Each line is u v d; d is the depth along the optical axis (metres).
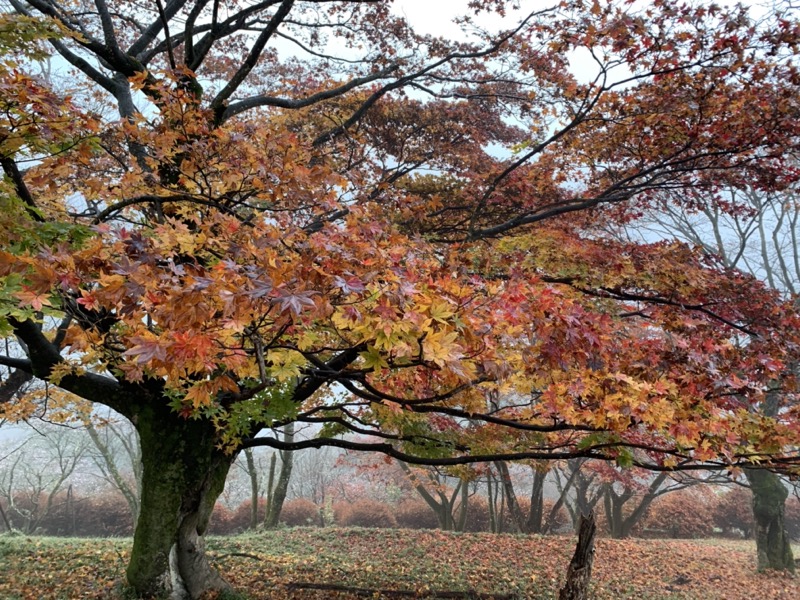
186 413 5.68
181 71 4.89
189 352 2.21
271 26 6.41
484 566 10.59
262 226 3.44
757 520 12.90
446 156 9.88
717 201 8.36
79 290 2.60
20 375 9.21
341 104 9.94
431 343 2.51
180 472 6.56
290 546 11.95
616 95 6.57
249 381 5.36
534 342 3.46
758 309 6.44
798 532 21.77
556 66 7.52
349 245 3.01
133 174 4.68
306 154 4.74
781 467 4.88
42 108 3.34
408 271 2.83
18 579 7.85
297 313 1.93
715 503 21.25
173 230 3.44
